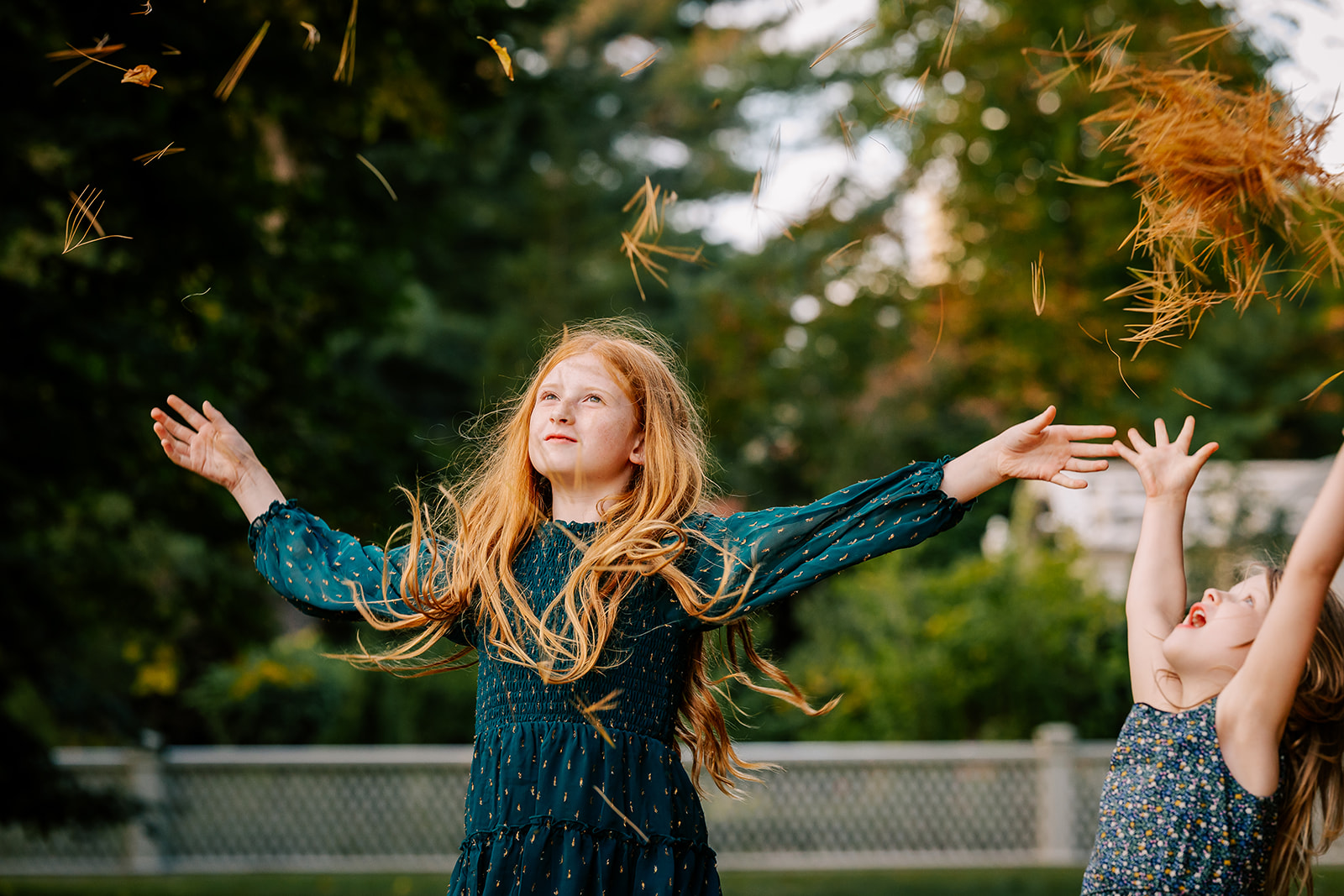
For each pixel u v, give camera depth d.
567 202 22.23
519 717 2.23
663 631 2.27
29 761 7.61
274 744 12.84
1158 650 2.32
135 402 6.89
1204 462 2.43
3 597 7.43
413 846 9.32
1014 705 10.67
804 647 13.13
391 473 7.42
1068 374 14.85
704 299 17.95
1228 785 2.16
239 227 6.65
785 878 8.76
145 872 9.16
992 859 9.38
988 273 15.20
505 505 2.39
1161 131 2.53
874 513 2.22
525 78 7.83
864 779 9.38
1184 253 2.55
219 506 7.46
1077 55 3.00
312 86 6.34
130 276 6.52
